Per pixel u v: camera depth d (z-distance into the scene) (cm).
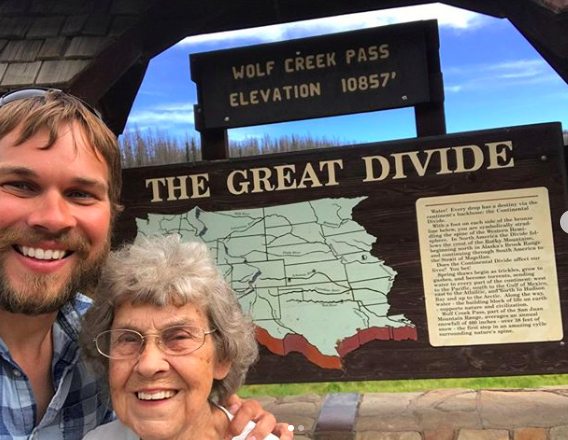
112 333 68
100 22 143
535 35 147
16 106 64
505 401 174
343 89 155
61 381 74
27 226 63
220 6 160
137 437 71
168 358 67
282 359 151
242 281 154
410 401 181
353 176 149
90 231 67
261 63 160
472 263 142
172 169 159
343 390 201
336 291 149
